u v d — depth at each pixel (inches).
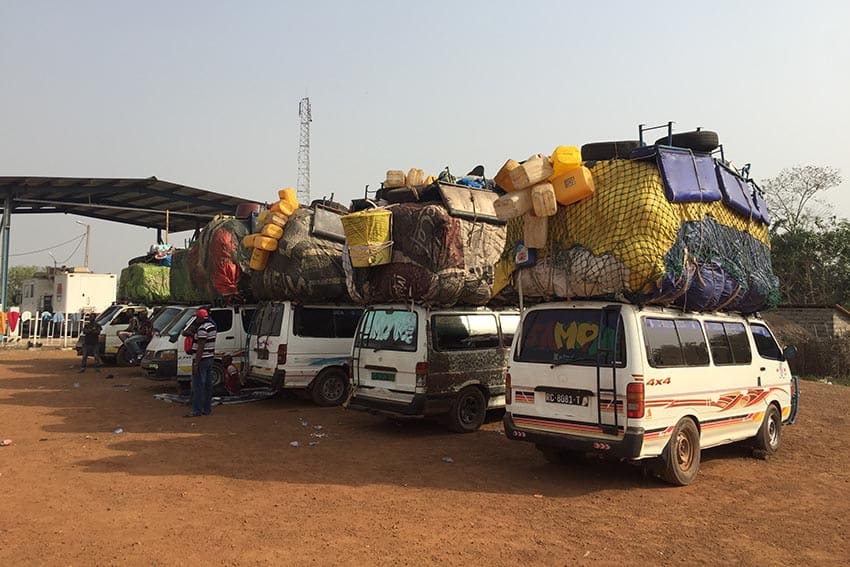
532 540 200.4
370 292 394.0
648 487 264.4
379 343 393.1
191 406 454.3
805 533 209.0
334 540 199.0
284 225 486.0
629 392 243.8
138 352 685.9
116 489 256.4
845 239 1316.4
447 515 225.8
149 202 1234.0
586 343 261.9
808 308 926.4
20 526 209.8
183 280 674.8
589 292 265.3
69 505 233.9
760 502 245.0
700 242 273.3
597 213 261.9
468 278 377.7
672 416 260.2
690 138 293.4
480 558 185.2
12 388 579.2
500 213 274.5
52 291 1525.6
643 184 255.6
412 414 361.4
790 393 357.1
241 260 542.3
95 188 1142.3
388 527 211.9
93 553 186.1
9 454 317.7
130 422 410.6
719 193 285.4
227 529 208.7
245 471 288.8
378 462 307.9
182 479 273.6
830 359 825.5
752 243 323.6
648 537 203.9
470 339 391.9
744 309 334.3
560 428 264.5
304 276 472.1
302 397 528.1
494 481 273.3
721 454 334.0
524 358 281.7
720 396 290.8
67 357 957.2
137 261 882.8
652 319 262.7
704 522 219.6
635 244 249.0
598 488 262.5
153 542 195.9
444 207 382.0
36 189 1153.4
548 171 272.1
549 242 278.2
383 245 378.0
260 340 500.4
